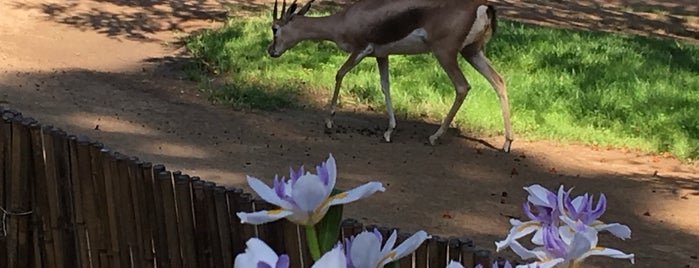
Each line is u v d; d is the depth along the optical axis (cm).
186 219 333
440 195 590
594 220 127
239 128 774
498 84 759
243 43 1127
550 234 123
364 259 112
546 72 1042
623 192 635
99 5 1368
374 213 529
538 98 920
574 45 1177
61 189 347
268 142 729
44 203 350
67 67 983
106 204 345
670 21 1797
